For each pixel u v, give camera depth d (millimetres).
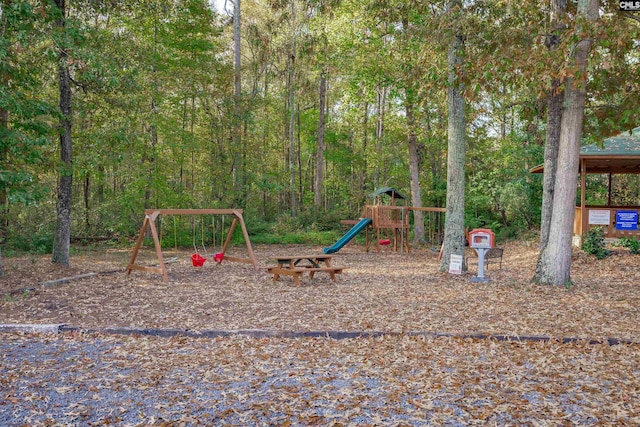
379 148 25688
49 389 4855
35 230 19141
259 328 7008
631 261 13062
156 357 5855
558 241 10102
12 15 10016
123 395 4715
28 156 10734
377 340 6418
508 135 26312
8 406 4449
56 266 13062
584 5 9023
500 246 21094
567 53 8375
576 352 5859
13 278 11297
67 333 6895
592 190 24234
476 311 7973
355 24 19859
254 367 5477
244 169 23406
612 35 8133
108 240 21516
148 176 19938
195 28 20781
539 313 7738
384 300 9023
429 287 10477
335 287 10602
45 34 10711
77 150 13609
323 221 27125
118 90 12867
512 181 22719
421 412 4281
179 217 21062
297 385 4934
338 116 33156
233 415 4266
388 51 18812
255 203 28719
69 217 13469
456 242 12898
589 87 10266
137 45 13734
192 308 8492
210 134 22625
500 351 5934
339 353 5926
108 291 10133
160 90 19656
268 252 19188
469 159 27688
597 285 10258
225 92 22078
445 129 22281
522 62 8648
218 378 5145
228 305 8719
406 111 22484
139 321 7570
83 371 5383
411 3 12086
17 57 10633
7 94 9891
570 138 9711
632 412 4219
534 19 9656
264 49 26500
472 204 26312
